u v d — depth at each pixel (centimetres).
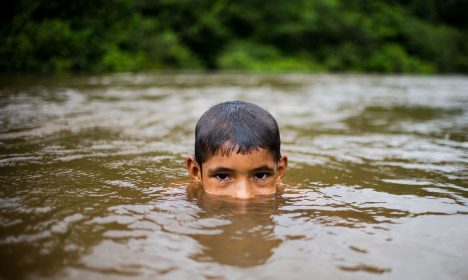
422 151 302
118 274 103
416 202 175
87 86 765
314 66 2472
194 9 2280
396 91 951
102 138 315
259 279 103
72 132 332
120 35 1572
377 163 262
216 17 2406
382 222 148
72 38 1241
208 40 2323
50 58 1159
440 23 3312
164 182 203
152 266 108
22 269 104
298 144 331
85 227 134
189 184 201
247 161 187
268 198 181
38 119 380
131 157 259
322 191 195
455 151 302
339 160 272
